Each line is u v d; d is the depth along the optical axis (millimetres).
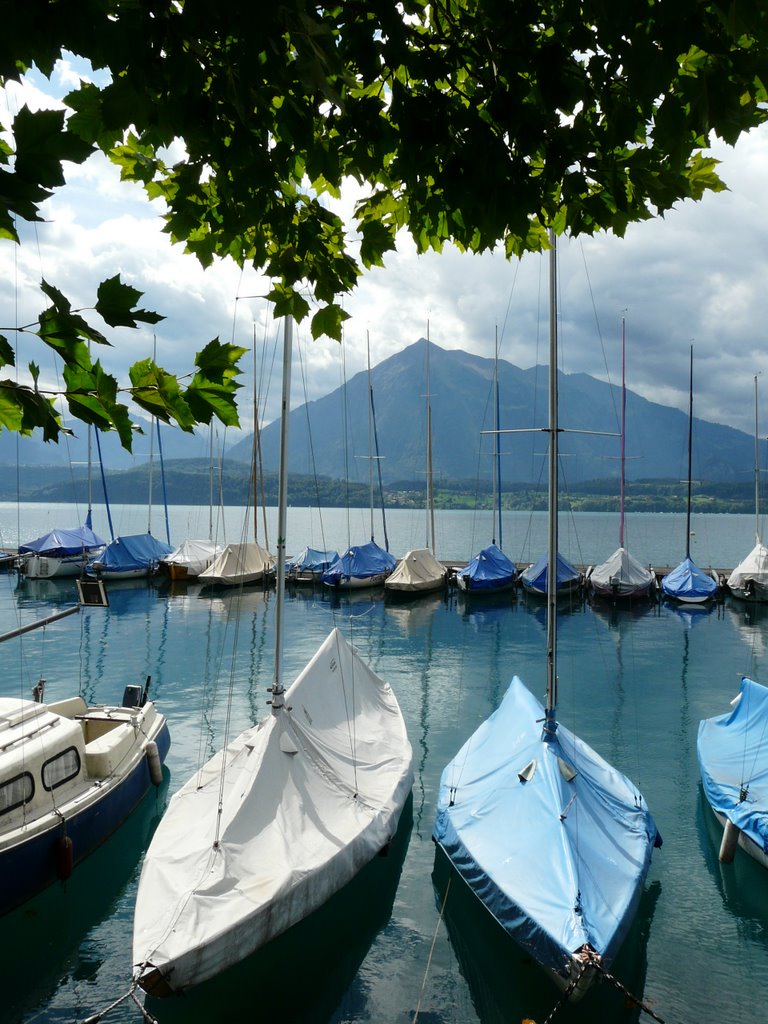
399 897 13828
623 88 2730
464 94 3023
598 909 10812
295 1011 11117
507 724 16719
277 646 15227
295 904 11328
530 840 12266
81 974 11867
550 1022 10789
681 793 18484
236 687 27844
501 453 56062
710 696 27219
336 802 13867
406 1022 10898
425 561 50438
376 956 12250
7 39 2008
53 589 49125
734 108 2492
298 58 2328
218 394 2312
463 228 3783
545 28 3062
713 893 13961
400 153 3033
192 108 2549
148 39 2197
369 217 4074
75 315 1918
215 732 22672
